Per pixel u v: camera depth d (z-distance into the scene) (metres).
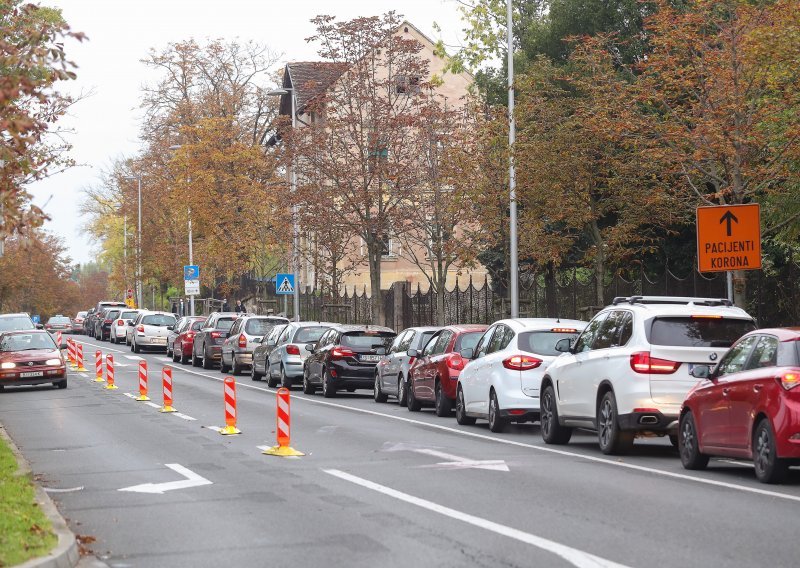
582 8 52.25
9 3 29.03
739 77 29.70
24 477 17.02
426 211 49.44
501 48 62.62
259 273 88.94
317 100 51.66
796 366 16.02
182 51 83.56
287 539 12.40
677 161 31.81
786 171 29.64
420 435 24.67
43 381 41.78
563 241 42.22
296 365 41.91
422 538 12.26
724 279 34.47
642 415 19.50
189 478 17.78
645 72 32.28
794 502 14.62
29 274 129.12
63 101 25.91
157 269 100.69
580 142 39.12
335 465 19.14
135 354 72.81
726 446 17.41
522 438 24.31
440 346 30.84
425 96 50.25
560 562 10.81
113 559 11.49
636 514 13.69
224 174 74.69
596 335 21.73
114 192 116.69
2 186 15.47
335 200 55.00
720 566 10.53
